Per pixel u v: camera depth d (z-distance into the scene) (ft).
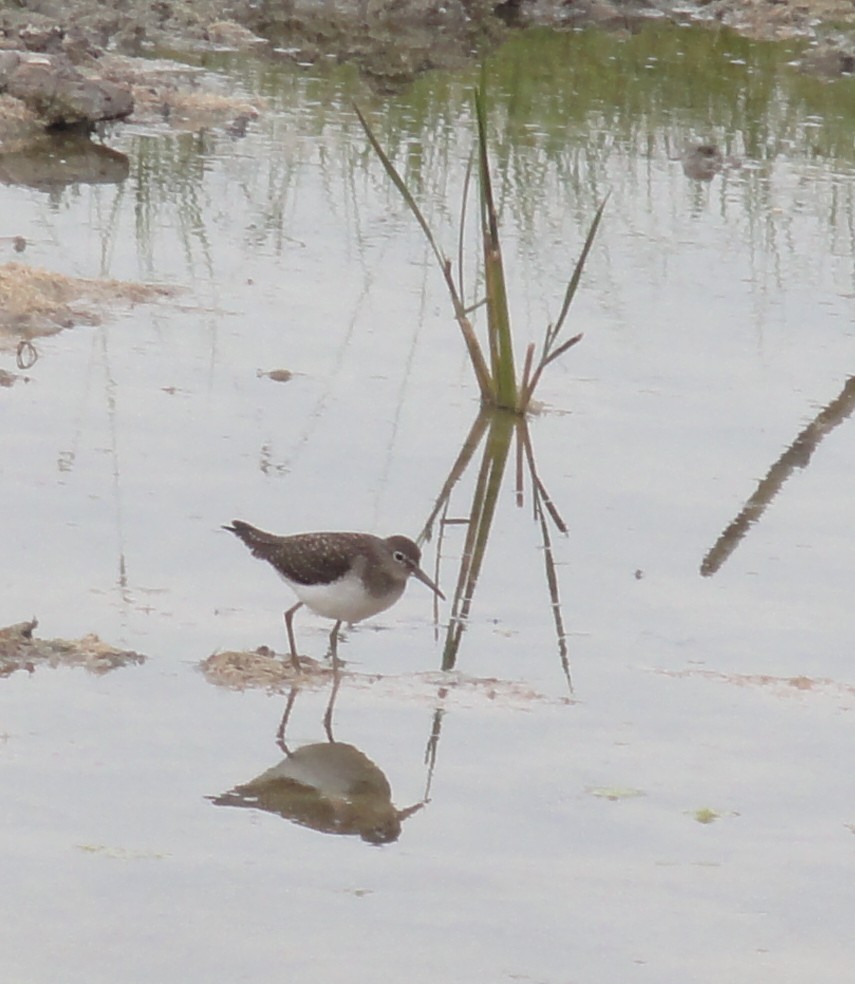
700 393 54.85
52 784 30.50
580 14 113.09
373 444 49.21
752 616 39.96
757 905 28.37
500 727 34.24
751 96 94.43
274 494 44.73
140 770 31.35
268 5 108.68
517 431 51.39
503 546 43.55
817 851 30.17
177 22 101.76
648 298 63.21
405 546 36.55
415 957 26.21
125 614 37.58
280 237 67.72
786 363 57.72
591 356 57.57
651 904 28.22
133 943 26.03
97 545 40.75
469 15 110.93
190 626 37.45
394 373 55.11
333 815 30.40
